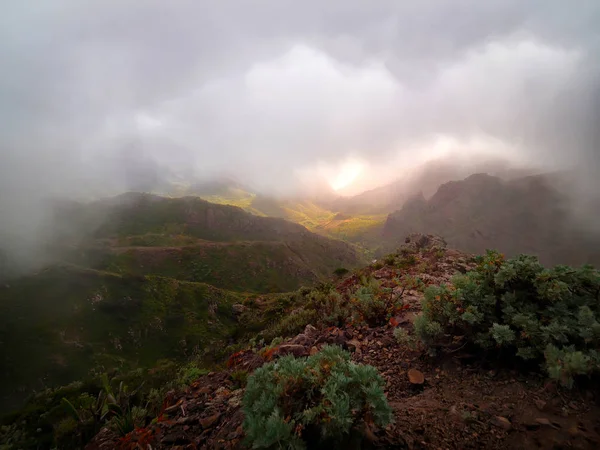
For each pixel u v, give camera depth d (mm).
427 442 2840
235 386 4684
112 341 82000
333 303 7363
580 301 3807
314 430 2510
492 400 3279
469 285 4227
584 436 2611
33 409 14281
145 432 3836
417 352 4461
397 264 11633
